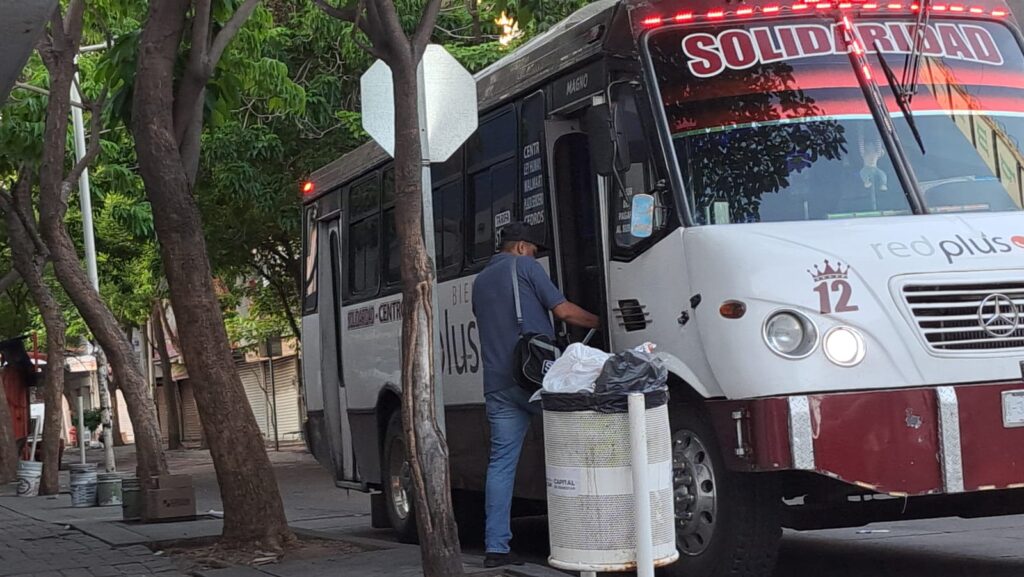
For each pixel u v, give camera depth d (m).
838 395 6.95
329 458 13.60
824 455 6.90
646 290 7.87
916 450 6.97
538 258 9.18
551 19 17.70
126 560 10.58
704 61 7.87
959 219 7.46
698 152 7.70
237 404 10.27
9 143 17.89
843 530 11.11
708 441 7.52
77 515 16.78
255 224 23.44
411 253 7.64
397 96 7.66
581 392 6.43
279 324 36.94
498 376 8.29
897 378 7.03
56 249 15.36
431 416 7.64
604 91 8.20
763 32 7.95
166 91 10.06
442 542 7.62
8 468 25.44
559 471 6.52
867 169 7.65
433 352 7.68
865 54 7.93
